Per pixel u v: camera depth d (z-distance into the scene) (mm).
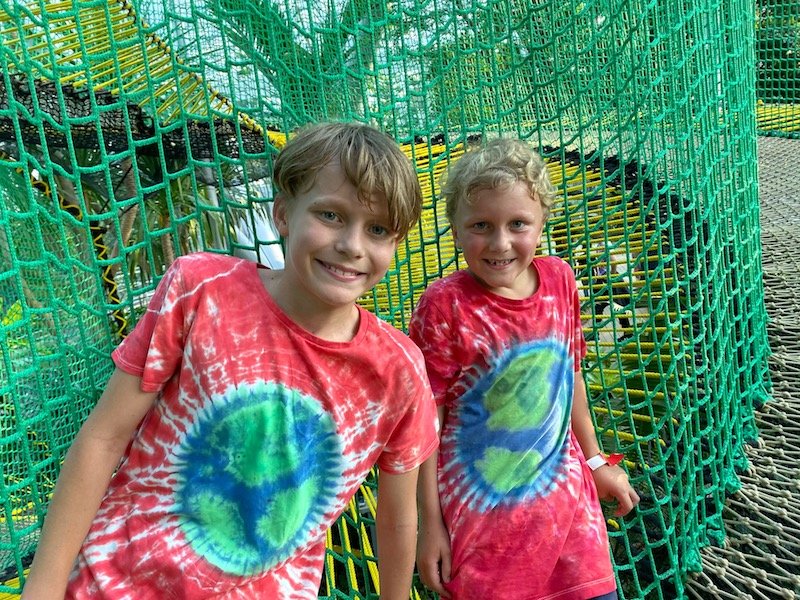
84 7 1711
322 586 2359
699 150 2510
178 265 1394
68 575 1321
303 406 1396
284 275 1424
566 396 1923
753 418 3008
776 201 6031
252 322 1385
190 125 3418
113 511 1377
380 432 1486
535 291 1898
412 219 1363
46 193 3369
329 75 1926
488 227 1754
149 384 1338
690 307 2496
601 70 2260
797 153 7367
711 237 2666
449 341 1820
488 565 1760
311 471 1439
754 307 3219
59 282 3000
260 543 1395
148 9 2602
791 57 7156
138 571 1323
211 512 1376
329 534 2342
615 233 3469
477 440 1827
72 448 1345
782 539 2381
